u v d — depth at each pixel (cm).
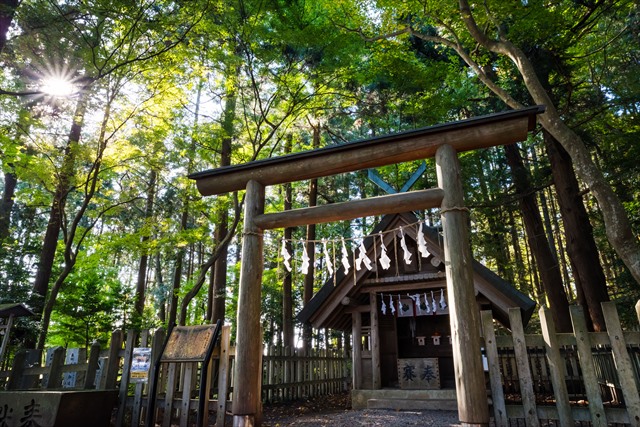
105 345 1169
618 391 680
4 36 714
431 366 780
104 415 518
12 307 730
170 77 943
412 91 1203
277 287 1688
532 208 1246
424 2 848
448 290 461
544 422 530
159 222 1206
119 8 768
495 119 481
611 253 1325
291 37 958
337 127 1694
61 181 951
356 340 849
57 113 972
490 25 945
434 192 490
